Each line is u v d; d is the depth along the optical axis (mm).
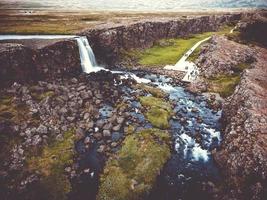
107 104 43938
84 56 58312
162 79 56375
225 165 30172
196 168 31047
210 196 27281
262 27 75750
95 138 35562
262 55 59469
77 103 42406
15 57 44594
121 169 30328
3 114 35875
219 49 60562
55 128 36062
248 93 35719
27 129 34438
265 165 24984
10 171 29219
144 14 106938
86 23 77375
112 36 65625
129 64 64125
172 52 72688
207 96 48312
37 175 29234
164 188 28266
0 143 31812
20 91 41000
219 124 39781
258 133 28781
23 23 76125
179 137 36438
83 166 31078
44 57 49219
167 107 43250
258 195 24000
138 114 41375
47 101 40062
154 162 31094
